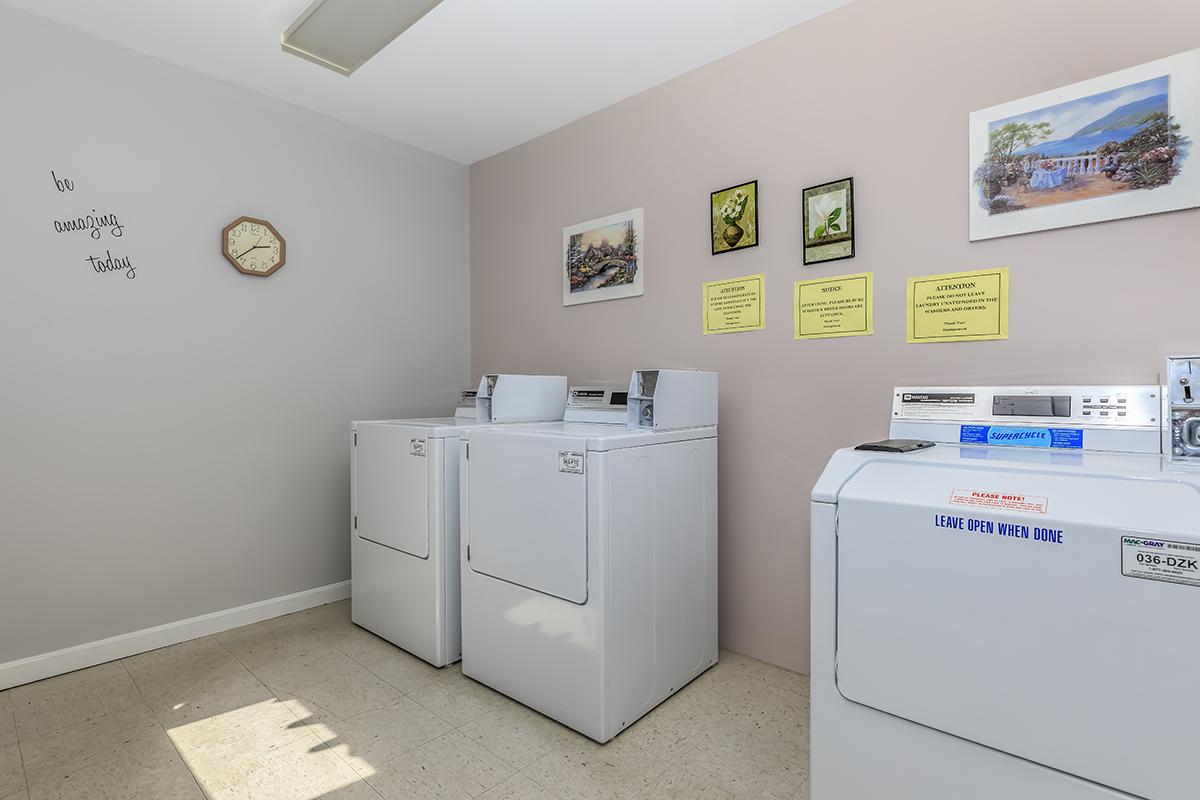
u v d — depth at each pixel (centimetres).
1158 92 144
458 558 214
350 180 283
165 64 227
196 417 236
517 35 210
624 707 172
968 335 172
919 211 180
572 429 196
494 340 320
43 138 201
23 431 198
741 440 221
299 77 240
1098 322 153
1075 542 94
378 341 295
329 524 278
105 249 214
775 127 210
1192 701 86
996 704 101
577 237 276
